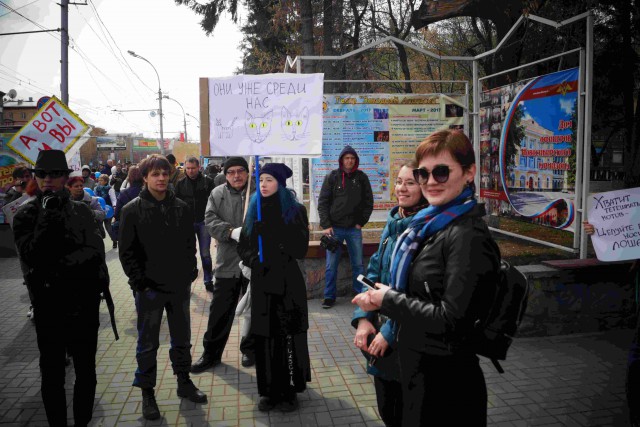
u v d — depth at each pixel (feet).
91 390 10.30
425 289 5.81
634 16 25.53
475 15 27.94
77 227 10.12
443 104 22.47
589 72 16.17
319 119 11.95
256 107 11.89
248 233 11.49
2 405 11.80
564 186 17.89
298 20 47.57
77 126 14.84
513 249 20.11
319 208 19.26
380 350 7.16
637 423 9.12
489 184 23.00
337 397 11.93
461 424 5.79
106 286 10.85
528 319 15.23
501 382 12.35
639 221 11.26
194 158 22.04
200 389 12.44
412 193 7.84
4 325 18.01
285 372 11.13
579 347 14.47
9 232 32.17
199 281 24.63
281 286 11.01
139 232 10.94
